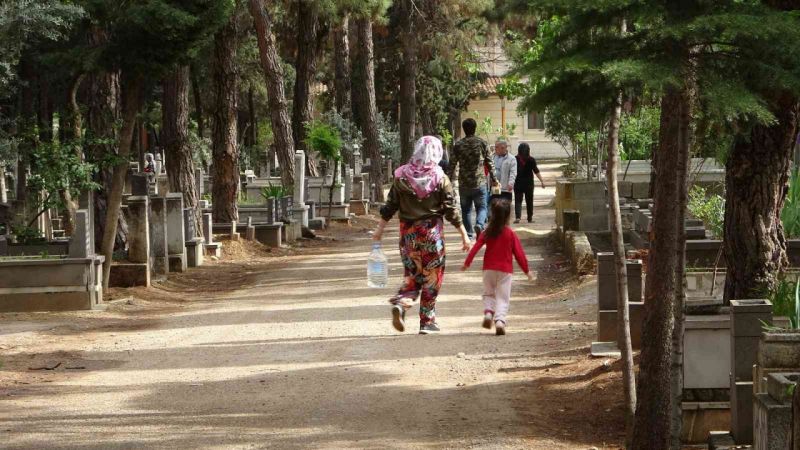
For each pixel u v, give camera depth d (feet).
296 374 43.04
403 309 48.14
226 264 91.20
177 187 94.48
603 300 44.68
